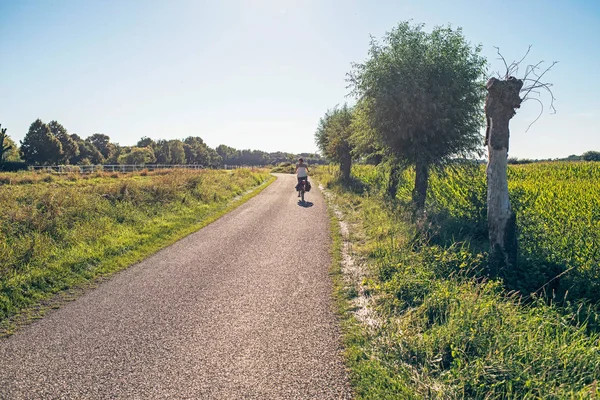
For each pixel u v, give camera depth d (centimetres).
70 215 1060
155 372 396
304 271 746
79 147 9056
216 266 790
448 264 696
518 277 680
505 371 362
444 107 1233
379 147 1413
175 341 465
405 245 816
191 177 2038
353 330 484
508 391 343
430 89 1252
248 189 2528
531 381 346
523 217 1014
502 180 704
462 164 1366
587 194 1503
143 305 584
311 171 5053
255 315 540
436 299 529
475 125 1295
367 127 1379
